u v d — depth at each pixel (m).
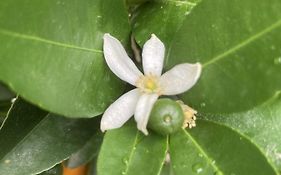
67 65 0.12
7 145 0.14
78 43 0.12
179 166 0.13
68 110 0.12
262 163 0.12
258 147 0.12
